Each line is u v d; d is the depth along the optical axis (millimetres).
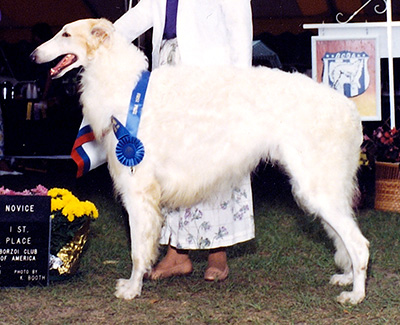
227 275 4266
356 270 3645
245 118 3709
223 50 4070
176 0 4113
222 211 4133
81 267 4512
